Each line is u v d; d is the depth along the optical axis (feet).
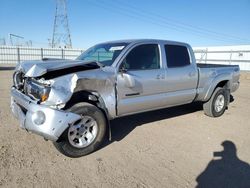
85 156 12.27
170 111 21.54
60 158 11.92
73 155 11.94
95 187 9.68
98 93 12.42
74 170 10.88
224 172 11.26
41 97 11.12
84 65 12.12
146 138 14.96
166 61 15.88
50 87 11.00
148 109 15.40
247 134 16.48
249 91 37.52
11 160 11.40
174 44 16.71
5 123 16.28
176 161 12.15
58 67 11.22
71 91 11.10
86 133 12.28
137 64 14.28
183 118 19.56
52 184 9.73
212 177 10.79
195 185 10.12
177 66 16.65
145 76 14.39
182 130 16.70
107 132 13.64
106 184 9.91
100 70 12.48
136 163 11.78
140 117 19.27
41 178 10.10
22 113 11.80
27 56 95.66
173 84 16.17
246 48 84.43
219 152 13.41
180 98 17.04
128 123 17.69
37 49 95.96
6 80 39.93
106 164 11.55
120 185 9.87
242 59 84.94
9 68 69.41
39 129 10.84
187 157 12.64
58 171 10.73
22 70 12.71
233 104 26.35
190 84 17.48
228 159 12.59
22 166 10.95
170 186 9.98
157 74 15.05
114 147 13.46
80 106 11.78
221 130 17.10
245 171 11.43
